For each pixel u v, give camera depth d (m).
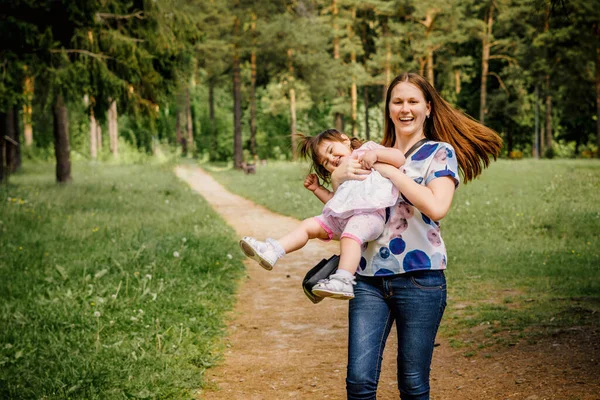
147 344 5.88
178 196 23.48
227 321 7.32
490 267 9.63
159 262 9.52
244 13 46.62
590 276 8.66
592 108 50.22
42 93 19.00
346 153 3.33
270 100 52.78
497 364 5.14
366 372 3.00
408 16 51.47
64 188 24.12
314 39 48.84
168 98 22.27
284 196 23.30
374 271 3.05
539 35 39.44
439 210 2.91
